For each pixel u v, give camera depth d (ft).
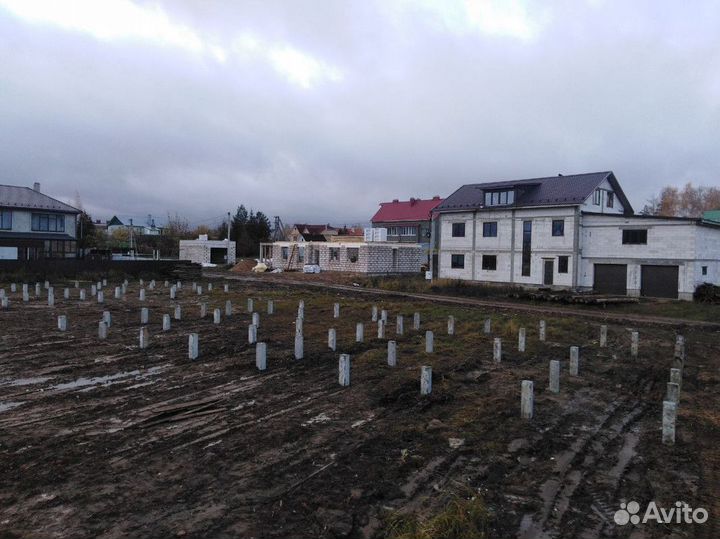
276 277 144.46
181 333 54.39
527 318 72.90
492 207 124.16
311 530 18.07
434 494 21.06
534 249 117.50
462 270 131.64
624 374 41.81
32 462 23.00
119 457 23.67
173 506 19.40
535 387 37.17
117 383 35.65
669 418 26.99
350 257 154.40
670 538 18.30
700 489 22.08
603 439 27.68
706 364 46.52
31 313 67.82
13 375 37.35
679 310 83.15
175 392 33.81
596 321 73.00
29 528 17.70
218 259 215.10
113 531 17.61
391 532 18.04
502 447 26.11
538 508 20.25
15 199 145.07
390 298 98.02
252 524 18.30
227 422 28.50
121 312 70.38
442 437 27.09
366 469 23.02
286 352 45.50
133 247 227.61
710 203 226.99
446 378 38.50
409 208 241.96
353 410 30.89
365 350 47.55
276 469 22.79
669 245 98.37
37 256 143.74
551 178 124.57
